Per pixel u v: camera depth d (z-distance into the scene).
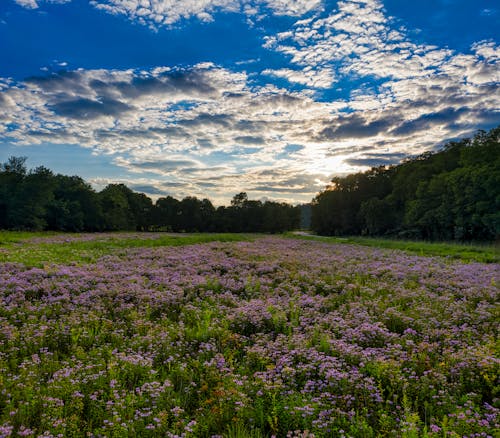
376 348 8.81
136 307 12.63
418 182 75.06
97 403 6.16
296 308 12.32
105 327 10.32
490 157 57.94
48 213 82.25
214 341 9.57
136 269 19.45
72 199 92.69
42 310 11.52
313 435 5.05
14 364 7.63
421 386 6.85
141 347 8.96
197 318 11.38
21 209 71.81
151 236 53.19
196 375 7.61
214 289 15.83
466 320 11.05
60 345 9.33
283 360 7.96
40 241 35.16
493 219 49.00
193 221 135.50
